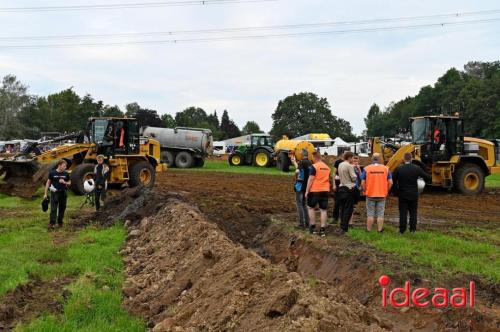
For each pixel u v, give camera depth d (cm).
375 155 1207
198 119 15938
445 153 2173
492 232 1290
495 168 2270
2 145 5544
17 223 1455
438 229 1326
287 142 3600
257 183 2675
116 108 9294
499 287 780
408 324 707
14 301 769
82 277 899
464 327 655
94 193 1662
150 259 1022
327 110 12600
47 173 1917
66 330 666
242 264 693
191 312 674
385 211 1689
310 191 1189
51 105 10950
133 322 704
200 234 973
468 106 7812
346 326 503
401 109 12825
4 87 9694
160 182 2652
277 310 552
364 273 867
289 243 1170
